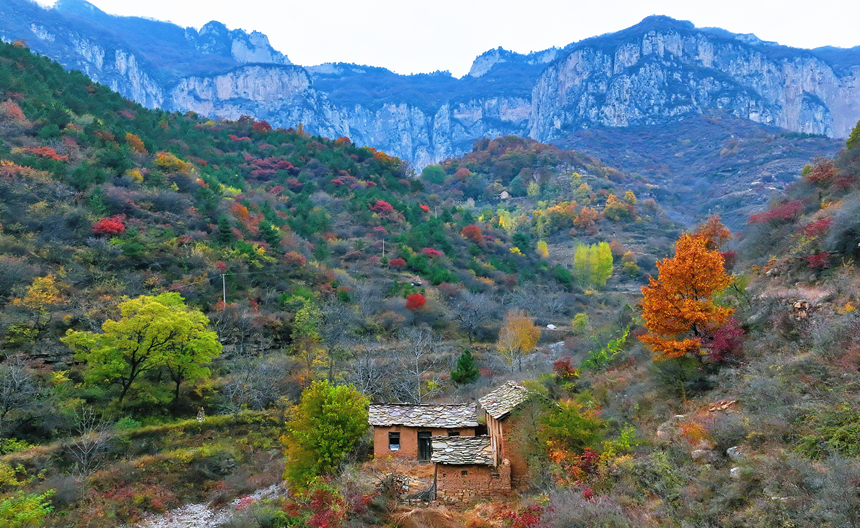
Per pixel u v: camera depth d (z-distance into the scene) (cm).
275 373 4522
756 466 1430
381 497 2150
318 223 8450
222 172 9138
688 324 2369
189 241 5997
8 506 2327
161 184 7000
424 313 6306
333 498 2189
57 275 4631
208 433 3775
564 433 2092
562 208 14025
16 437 3238
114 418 3666
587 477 1825
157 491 3172
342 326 5397
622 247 11638
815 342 1962
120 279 5000
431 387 4469
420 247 8569
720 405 2006
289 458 2756
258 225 7100
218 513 3022
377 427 2664
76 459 3203
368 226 9012
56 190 5703
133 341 3725
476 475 2153
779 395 1747
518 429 2212
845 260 2525
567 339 5806
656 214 14962
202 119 13912
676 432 1886
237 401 4153
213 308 5184
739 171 19138
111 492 3069
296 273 6372
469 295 6919
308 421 2720
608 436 2164
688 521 1393
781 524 1226
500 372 4775
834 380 1703
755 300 2622
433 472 2447
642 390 2525
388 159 13338
